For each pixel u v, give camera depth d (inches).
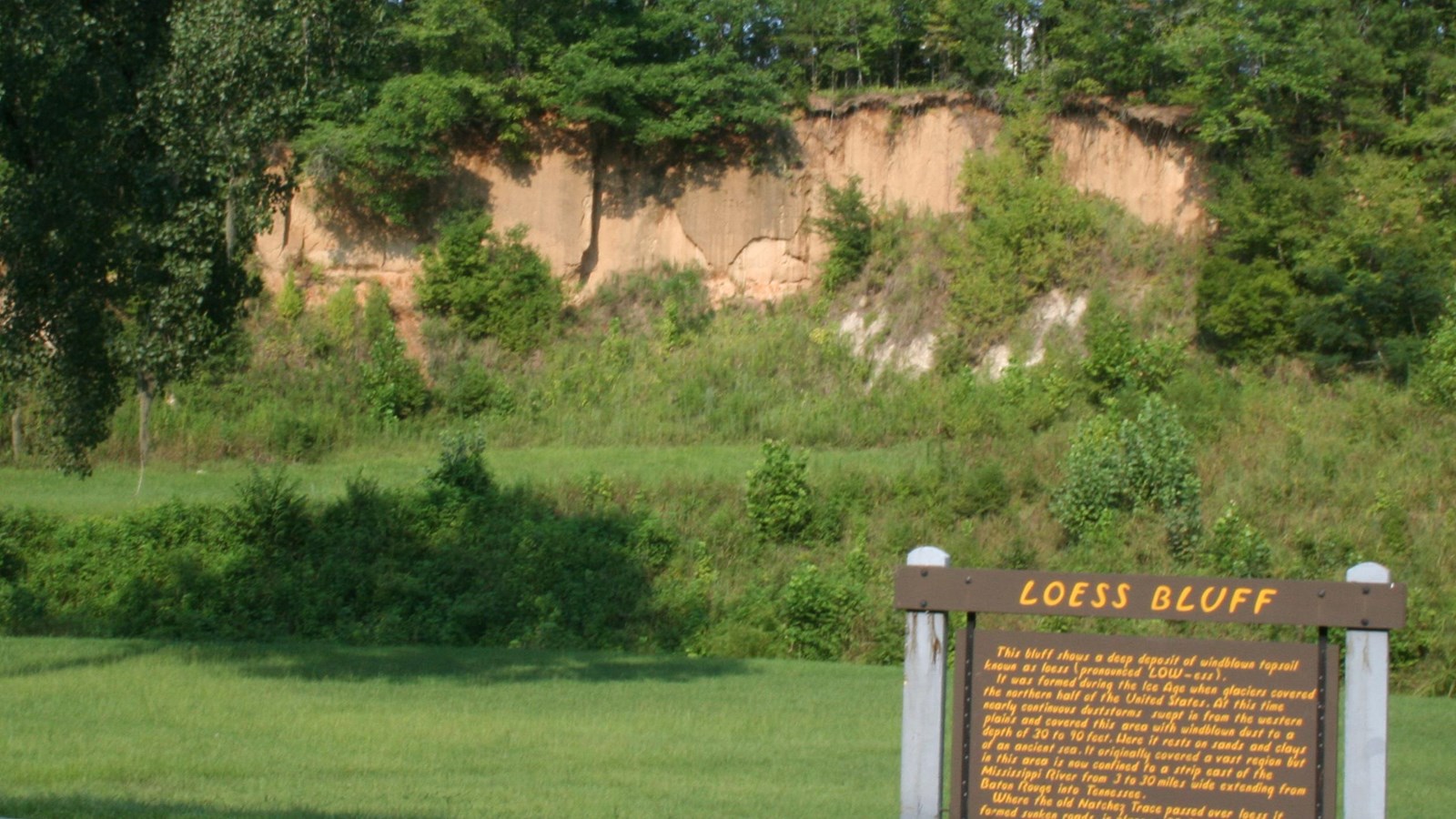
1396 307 1147.3
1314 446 1035.9
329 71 582.6
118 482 1115.3
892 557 925.8
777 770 444.5
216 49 552.7
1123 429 948.0
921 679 264.8
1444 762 501.0
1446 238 1200.8
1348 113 1288.1
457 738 483.5
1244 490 971.3
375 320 1325.0
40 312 562.9
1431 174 1229.7
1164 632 733.9
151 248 556.1
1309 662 247.0
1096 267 1300.4
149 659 695.1
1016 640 261.0
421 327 1343.5
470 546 936.9
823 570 917.8
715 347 1334.9
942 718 264.7
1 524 946.7
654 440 1223.5
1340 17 1294.3
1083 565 884.0
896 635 812.0
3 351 561.6
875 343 1311.5
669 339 1341.0
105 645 756.0
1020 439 1111.6
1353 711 245.6
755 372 1299.2
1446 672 748.6
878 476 1012.5
